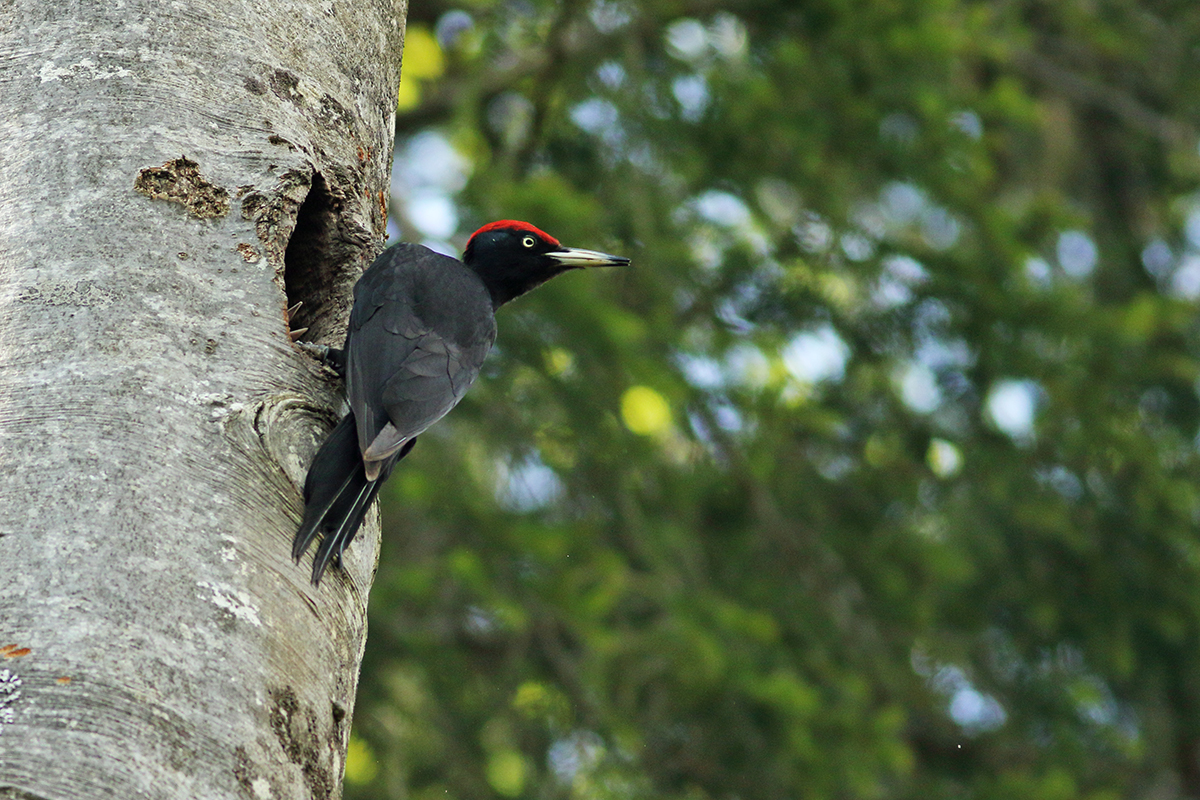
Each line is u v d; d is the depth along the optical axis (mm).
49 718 3803
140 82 5332
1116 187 20953
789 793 12977
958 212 14797
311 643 4500
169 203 5152
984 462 15516
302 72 5891
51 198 5016
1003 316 14641
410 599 12445
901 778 14516
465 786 12477
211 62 5535
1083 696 15945
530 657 13211
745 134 14078
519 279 8727
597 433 13055
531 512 13633
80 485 4320
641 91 13938
